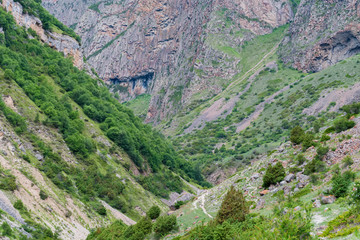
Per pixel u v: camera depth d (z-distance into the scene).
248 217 39.47
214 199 61.25
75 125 121.75
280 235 29.98
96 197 98.62
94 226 82.12
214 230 37.44
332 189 37.34
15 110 101.06
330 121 63.75
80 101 146.50
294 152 56.75
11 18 144.50
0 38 129.75
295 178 48.06
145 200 115.94
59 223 68.75
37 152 90.62
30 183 72.31
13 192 63.47
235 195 42.19
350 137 48.41
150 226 53.56
